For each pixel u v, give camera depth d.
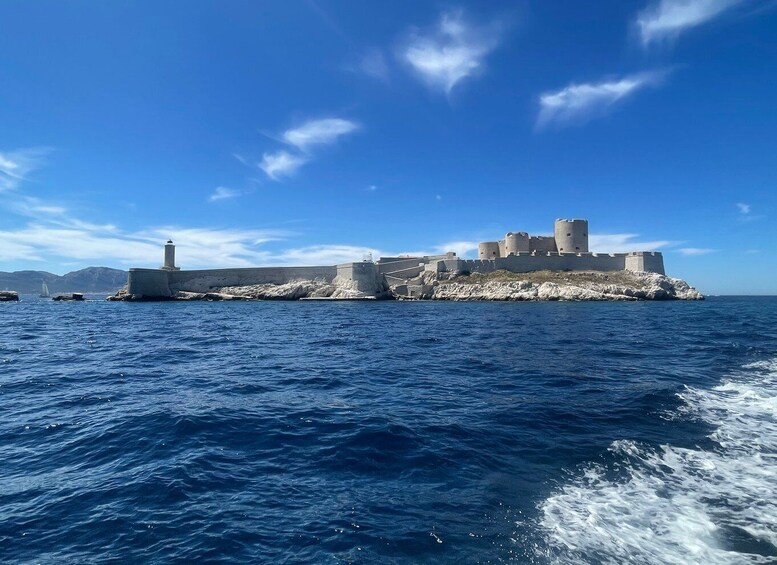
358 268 95.44
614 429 9.25
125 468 7.67
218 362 19.00
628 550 5.04
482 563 4.91
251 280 102.00
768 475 6.97
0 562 5.10
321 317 49.09
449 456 7.98
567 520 5.71
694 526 5.50
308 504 6.40
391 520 5.89
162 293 94.44
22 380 15.01
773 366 16.73
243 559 5.16
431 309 64.50
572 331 31.61
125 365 18.22
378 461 7.85
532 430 9.30
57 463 7.94
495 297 90.69
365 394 12.89
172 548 5.38
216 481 7.14
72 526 5.87
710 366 16.83
